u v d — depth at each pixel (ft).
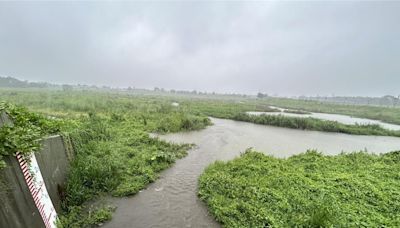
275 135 67.72
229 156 41.78
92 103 98.58
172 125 63.16
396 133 80.18
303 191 24.32
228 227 18.95
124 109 87.30
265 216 19.67
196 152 43.16
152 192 25.54
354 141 66.95
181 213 21.50
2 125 17.22
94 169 24.97
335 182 26.63
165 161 34.63
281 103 259.60
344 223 18.26
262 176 28.66
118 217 20.39
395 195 23.71
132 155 34.83
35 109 79.56
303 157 36.76
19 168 15.23
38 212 15.70
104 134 40.60
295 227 18.19
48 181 19.34
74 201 21.33
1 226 12.84
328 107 219.20
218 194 24.38
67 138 26.32
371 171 31.14
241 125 83.61
